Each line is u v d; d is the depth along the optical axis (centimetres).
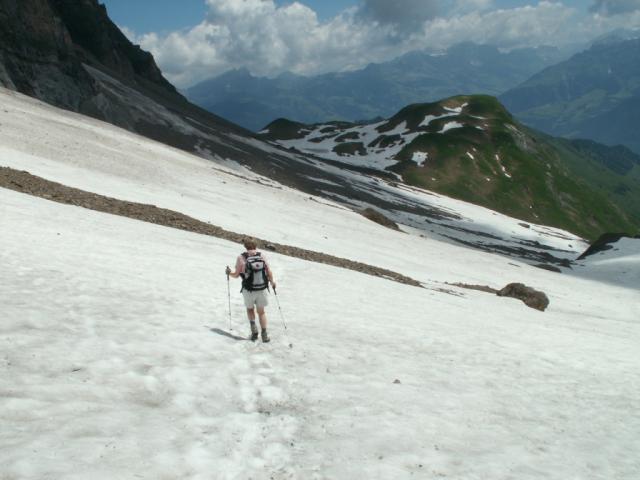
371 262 3653
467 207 16012
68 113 7031
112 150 4953
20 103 5888
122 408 707
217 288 1572
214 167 7512
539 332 1967
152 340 985
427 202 15000
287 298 1669
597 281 7650
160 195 3759
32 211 2055
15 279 1184
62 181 3058
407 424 784
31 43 8619
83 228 2014
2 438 571
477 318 2039
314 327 1339
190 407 756
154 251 1917
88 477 525
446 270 4566
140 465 567
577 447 796
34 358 797
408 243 5897
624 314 4516
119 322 1049
